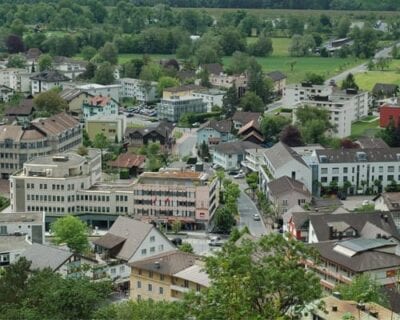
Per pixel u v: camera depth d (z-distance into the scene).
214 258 119.25
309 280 113.56
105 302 170.50
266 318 109.19
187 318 126.56
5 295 159.00
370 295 157.00
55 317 150.38
